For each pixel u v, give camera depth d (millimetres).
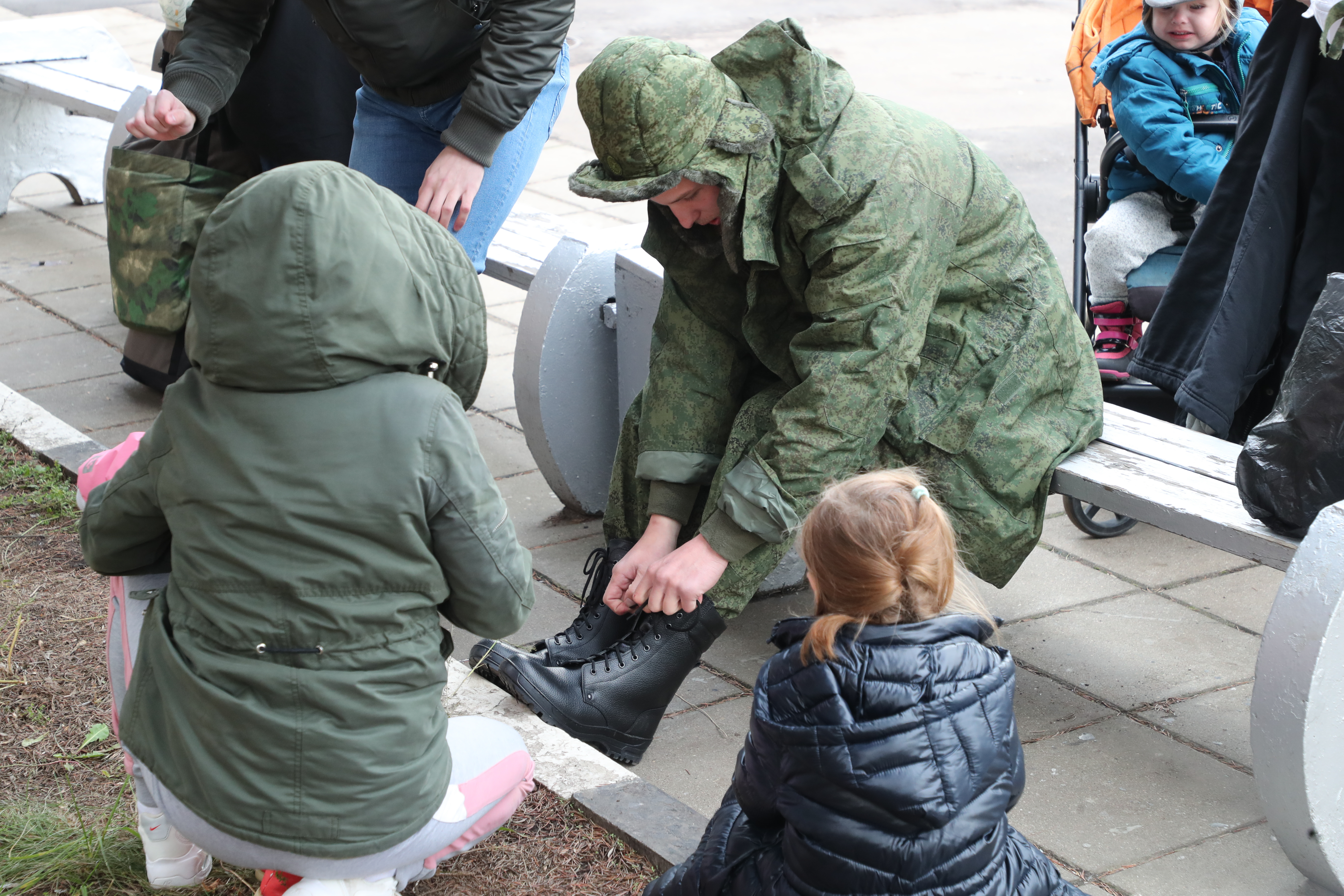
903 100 9602
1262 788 2381
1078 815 2779
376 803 1951
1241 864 2621
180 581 1969
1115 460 3064
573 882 2396
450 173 3320
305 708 1902
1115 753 2986
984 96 9750
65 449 4230
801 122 2672
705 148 2596
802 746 1724
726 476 2791
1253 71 3391
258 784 1923
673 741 3090
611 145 2564
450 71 3482
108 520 2061
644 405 3082
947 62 10891
